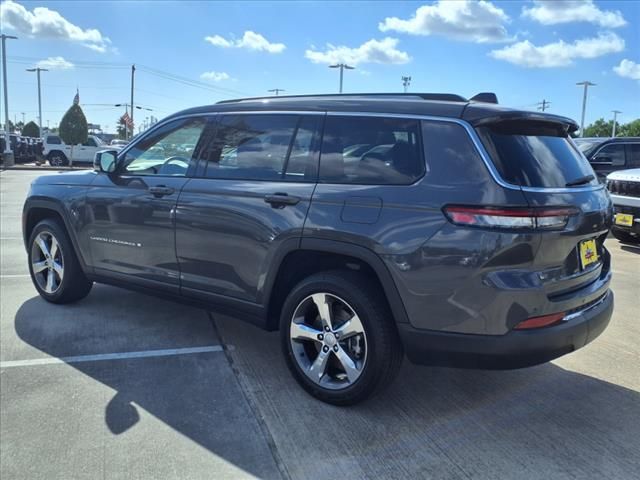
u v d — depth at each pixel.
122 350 4.16
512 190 2.81
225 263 3.82
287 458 2.85
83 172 5.04
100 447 2.91
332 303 3.37
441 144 3.04
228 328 4.67
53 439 2.97
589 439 3.06
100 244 4.68
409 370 3.95
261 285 3.63
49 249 5.19
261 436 3.05
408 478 2.71
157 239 4.22
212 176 3.97
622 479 2.71
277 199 3.50
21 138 36.22
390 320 3.17
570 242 2.96
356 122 3.39
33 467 2.73
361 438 3.05
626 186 8.21
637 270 7.11
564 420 3.27
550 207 2.86
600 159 11.01
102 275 4.73
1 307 5.11
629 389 3.68
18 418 3.17
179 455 2.86
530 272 2.82
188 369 3.86
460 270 2.86
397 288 3.03
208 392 3.53
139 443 2.95
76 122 35.31
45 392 3.48
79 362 3.94
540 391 3.64
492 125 3.02
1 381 3.62
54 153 33.03
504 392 3.62
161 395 3.48
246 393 3.53
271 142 3.73
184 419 3.20
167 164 4.31
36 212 5.29
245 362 4.00
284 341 3.57
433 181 3.00
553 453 2.93
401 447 2.96
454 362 3.00
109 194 4.56
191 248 4.01
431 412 3.34
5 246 8.12
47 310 5.04
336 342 3.33
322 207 3.30
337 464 2.81
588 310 3.21
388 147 3.22
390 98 3.43
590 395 3.59
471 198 2.86
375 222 3.09
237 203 3.71
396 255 3.01
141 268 4.40
